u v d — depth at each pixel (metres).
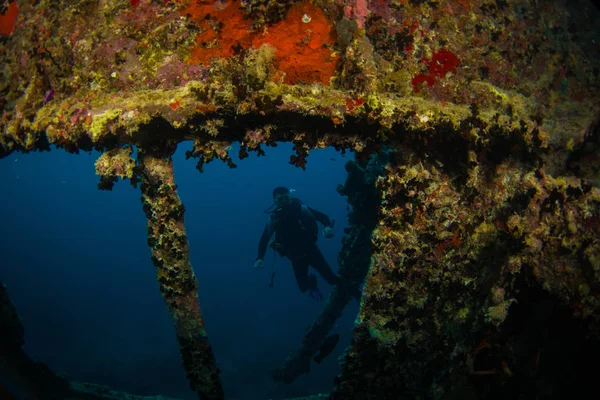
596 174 2.46
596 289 2.14
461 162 2.16
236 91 1.81
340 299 5.33
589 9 2.87
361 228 4.95
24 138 2.24
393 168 2.13
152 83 2.00
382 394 2.25
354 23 2.02
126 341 14.17
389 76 2.10
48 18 2.22
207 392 2.23
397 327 2.18
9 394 2.93
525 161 2.40
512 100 2.34
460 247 2.20
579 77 2.65
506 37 2.48
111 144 2.01
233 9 1.99
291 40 1.99
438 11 2.29
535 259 2.25
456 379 2.33
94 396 4.10
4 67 2.37
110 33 2.07
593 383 2.27
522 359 2.35
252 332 15.28
